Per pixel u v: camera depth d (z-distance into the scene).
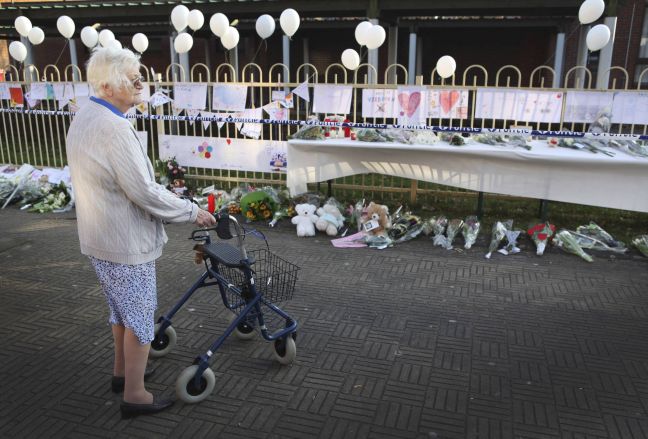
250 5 11.52
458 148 5.61
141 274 2.44
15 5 12.58
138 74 2.33
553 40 14.34
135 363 2.54
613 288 4.26
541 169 5.43
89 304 3.93
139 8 12.10
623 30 13.02
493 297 4.09
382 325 3.63
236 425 2.60
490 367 3.12
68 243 5.28
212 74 16.89
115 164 2.23
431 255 5.02
